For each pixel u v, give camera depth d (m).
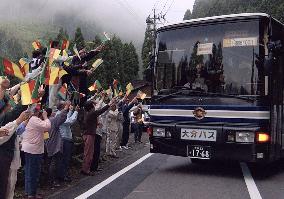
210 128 8.68
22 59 5.10
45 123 6.99
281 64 9.25
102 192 7.57
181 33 9.30
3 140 4.98
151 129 9.49
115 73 67.88
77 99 9.22
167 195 7.30
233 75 8.61
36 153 7.00
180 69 9.20
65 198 7.13
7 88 5.00
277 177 9.32
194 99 8.97
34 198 7.04
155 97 9.48
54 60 5.48
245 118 8.41
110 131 12.55
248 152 8.34
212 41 8.91
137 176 9.29
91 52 9.78
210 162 11.55
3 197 5.10
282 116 9.39
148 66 9.67
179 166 10.84
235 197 7.16
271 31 8.48
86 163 9.50
